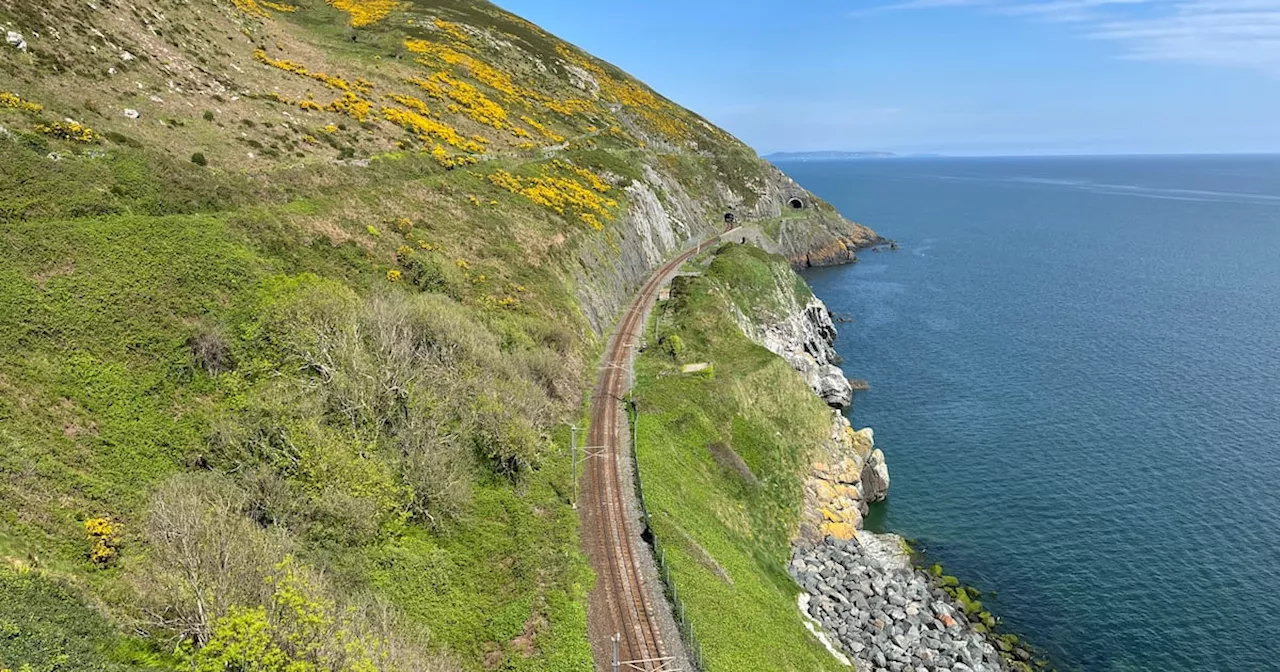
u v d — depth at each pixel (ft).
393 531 112.88
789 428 205.77
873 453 203.31
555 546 120.16
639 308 255.70
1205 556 168.45
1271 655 139.23
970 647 142.20
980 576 165.78
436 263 181.16
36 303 104.58
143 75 194.29
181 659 72.95
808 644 122.01
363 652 75.56
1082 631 147.95
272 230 152.35
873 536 179.73
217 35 261.44
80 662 66.69
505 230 222.48
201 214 147.13
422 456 123.24
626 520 130.82
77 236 118.52
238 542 85.51
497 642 100.37
